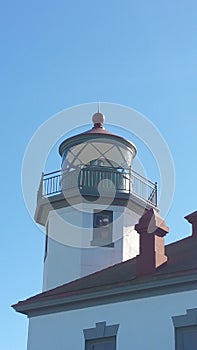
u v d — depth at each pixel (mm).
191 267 16906
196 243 20234
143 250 18047
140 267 17812
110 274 19656
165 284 16812
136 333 16984
